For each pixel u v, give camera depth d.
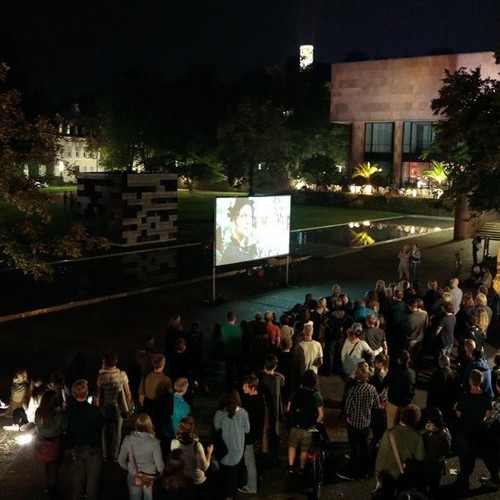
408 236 40.53
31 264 12.95
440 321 13.41
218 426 8.29
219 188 84.06
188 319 20.31
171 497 6.20
